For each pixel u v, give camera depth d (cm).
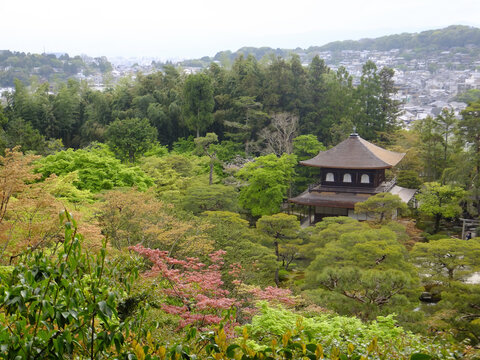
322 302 1945
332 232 2816
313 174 5709
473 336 1777
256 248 2514
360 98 6488
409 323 1773
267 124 6681
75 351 446
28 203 1487
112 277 539
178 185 4162
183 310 1299
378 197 3431
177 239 2208
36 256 444
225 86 7381
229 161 5650
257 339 1030
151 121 6825
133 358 418
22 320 418
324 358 458
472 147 4438
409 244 3484
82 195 2412
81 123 7500
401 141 5934
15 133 5266
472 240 2377
